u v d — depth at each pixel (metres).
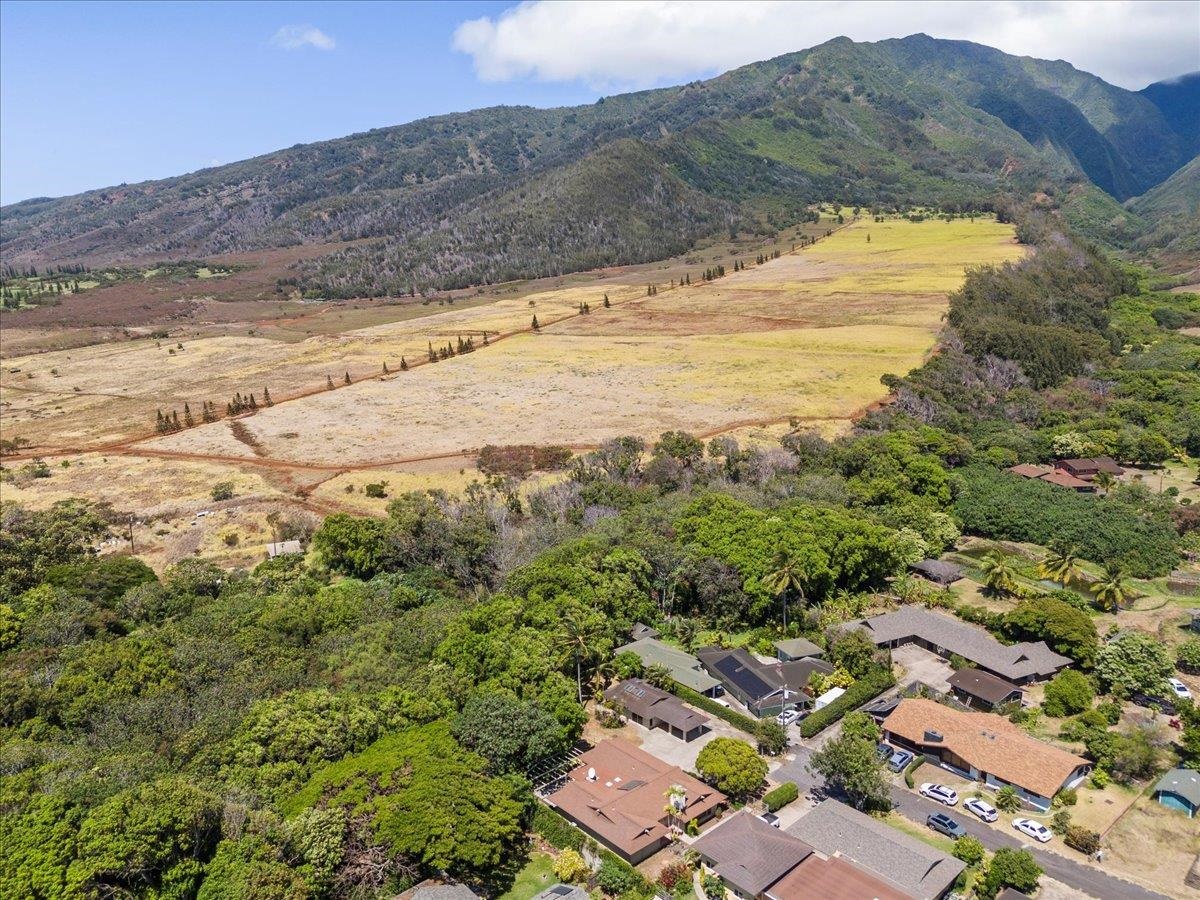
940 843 57.22
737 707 75.75
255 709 63.78
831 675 78.31
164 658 73.31
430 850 51.72
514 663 70.38
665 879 53.84
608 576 88.69
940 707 70.38
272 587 96.81
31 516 118.56
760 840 54.47
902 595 95.81
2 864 47.47
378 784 56.16
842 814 57.81
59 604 89.12
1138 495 119.19
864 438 131.12
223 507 127.19
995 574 95.94
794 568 87.06
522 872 55.62
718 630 89.31
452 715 66.06
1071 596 92.56
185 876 49.84
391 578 97.38
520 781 60.03
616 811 58.84
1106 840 57.34
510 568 97.94
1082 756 66.62
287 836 51.31
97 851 47.84
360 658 74.62
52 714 67.38
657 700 74.25
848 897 49.84
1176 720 71.00
